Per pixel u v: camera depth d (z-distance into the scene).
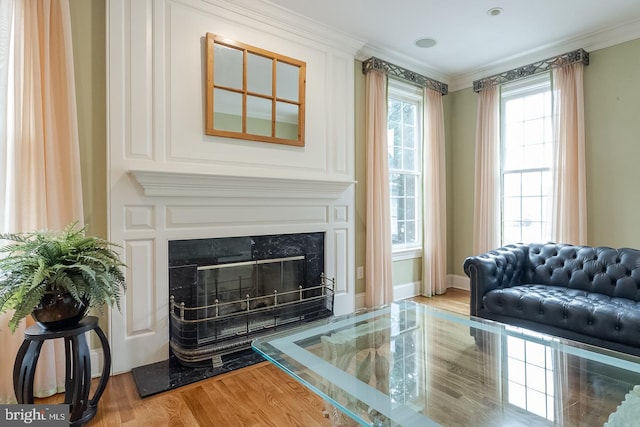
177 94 2.43
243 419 1.75
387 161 3.72
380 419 1.16
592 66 3.36
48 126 1.99
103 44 2.23
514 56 3.81
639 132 3.08
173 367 2.29
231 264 2.68
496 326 2.06
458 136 4.52
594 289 2.59
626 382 1.41
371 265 3.58
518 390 1.35
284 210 2.93
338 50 3.30
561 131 3.45
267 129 2.83
